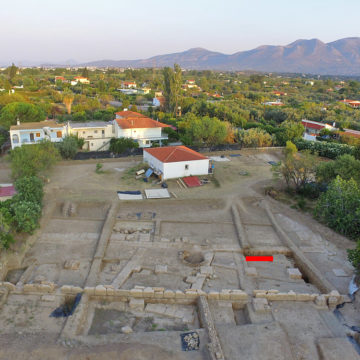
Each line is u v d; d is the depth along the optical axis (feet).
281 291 79.71
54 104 381.40
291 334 64.34
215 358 56.08
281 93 627.46
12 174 130.82
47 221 109.29
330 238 105.81
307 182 145.79
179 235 105.60
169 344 59.62
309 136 245.24
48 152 146.30
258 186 147.43
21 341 59.16
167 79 358.84
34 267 85.97
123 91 552.00
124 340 60.23
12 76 575.38
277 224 114.21
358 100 561.43
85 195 129.08
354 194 109.29
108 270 85.87
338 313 71.00
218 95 583.99
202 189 141.49
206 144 209.97
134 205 124.06
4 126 215.31
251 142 213.25
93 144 212.64
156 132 224.33
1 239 84.94
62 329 63.21
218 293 73.92
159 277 83.76
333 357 58.65
